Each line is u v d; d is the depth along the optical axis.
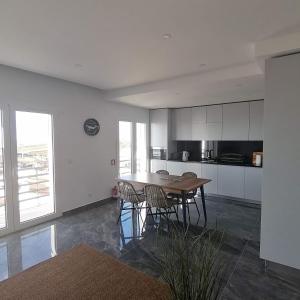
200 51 2.60
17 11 1.81
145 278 1.04
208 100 4.84
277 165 2.25
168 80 3.77
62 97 3.93
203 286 0.83
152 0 1.68
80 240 3.10
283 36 2.19
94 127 4.54
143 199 3.71
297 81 2.14
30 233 3.32
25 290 0.95
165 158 6.04
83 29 2.11
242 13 1.85
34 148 3.65
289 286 2.15
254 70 2.95
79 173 4.30
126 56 2.77
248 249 2.83
